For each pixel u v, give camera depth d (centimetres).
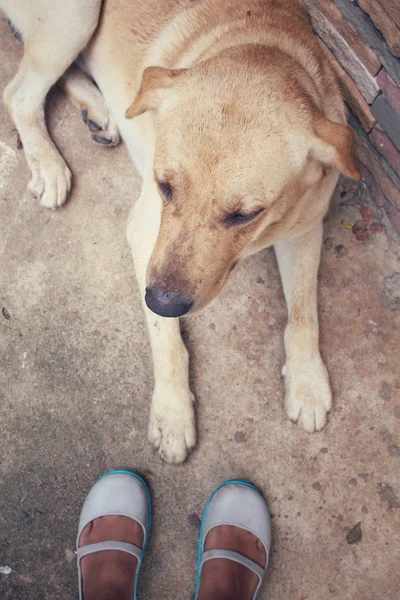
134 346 106
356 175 81
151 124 92
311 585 97
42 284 109
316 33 97
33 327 108
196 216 77
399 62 86
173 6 96
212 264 79
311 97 83
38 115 113
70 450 103
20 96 111
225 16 92
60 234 111
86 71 115
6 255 111
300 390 100
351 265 109
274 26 90
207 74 79
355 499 100
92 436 103
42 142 112
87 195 113
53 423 104
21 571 99
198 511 100
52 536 100
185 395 100
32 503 101
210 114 76
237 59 81
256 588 95
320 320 107
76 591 98
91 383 105
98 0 102
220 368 105
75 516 101
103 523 98
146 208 95
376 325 106
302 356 101
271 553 99
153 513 100
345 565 98
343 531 99
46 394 105
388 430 102
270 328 107
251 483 101
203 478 101
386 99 92
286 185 79
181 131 76
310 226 95
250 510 98
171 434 99
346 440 102
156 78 81
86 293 109
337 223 111
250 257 110
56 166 111
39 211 112
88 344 107
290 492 100
